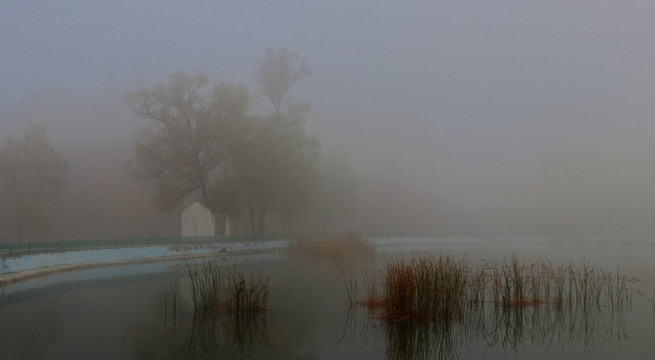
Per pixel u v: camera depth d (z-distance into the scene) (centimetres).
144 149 3706
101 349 963
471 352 977
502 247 4559
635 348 998
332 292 1662
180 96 3778
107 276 2080
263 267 2470
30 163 3831
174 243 3045
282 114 4216
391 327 1164
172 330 1123
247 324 1188
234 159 3841
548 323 1212
